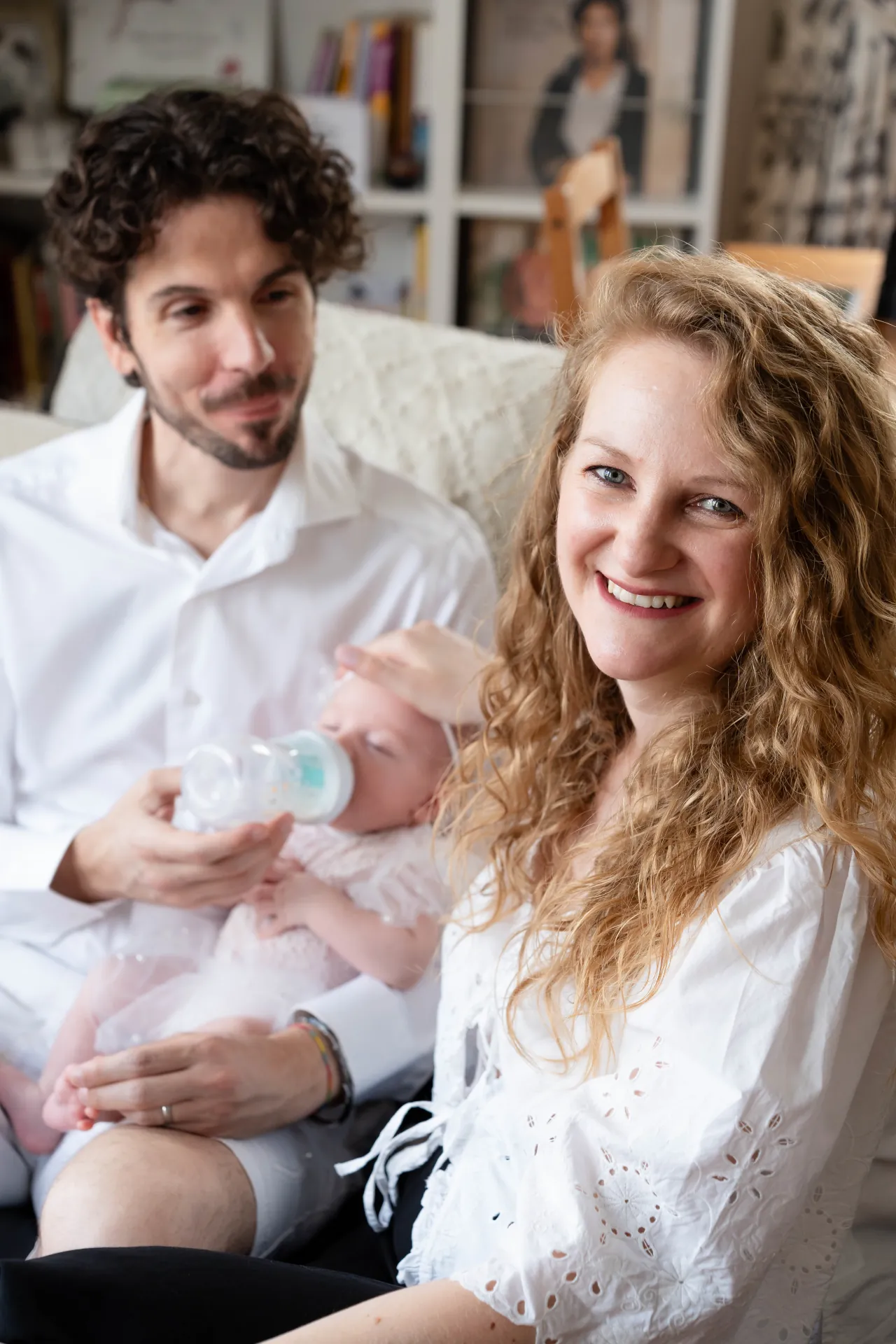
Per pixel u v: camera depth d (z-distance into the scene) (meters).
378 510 1.45
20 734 1.38
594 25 3.02
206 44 3.01
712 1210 0.75
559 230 2.10
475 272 3.14
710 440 0.81
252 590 1.37
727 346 0.81
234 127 1.22
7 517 1.37
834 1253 0.87
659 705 0.93
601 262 2.46
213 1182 1.02
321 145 1.37
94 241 1.25
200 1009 1.19
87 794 1.40
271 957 1.24
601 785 1.06
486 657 1.32
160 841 1.19
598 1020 0.84
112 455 1.37
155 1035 1.18
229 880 1.21
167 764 1.38
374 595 1.43
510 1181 0.89
